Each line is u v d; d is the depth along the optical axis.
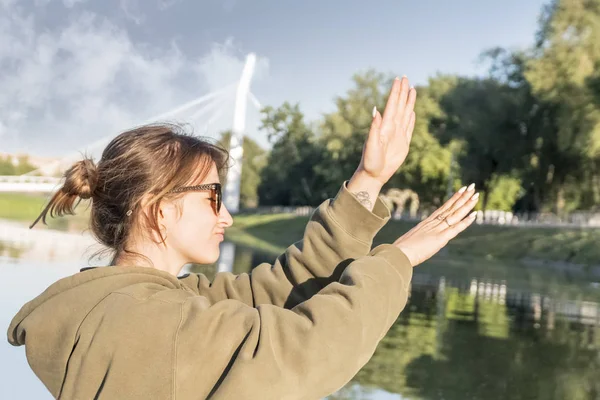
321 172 68.38
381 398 6.52
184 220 1.27
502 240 42.56
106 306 1.15
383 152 1.41
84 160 1.29
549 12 40.69
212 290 1.58
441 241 1.30
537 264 37.31
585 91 37.25
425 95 57.91
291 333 1.08
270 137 84.56
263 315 1.10
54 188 1.29
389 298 1.16
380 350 9.14
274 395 1.04
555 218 49.69
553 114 45.16
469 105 49.06
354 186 1.45
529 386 7.71
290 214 72.88
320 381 1.07
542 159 49.00
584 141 37.44
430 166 55.66
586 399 7.28
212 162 1.31
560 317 14.52
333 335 1.08
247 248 35.81
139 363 1.10
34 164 74.81
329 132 68.31
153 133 1.28
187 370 1.09
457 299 17.08
